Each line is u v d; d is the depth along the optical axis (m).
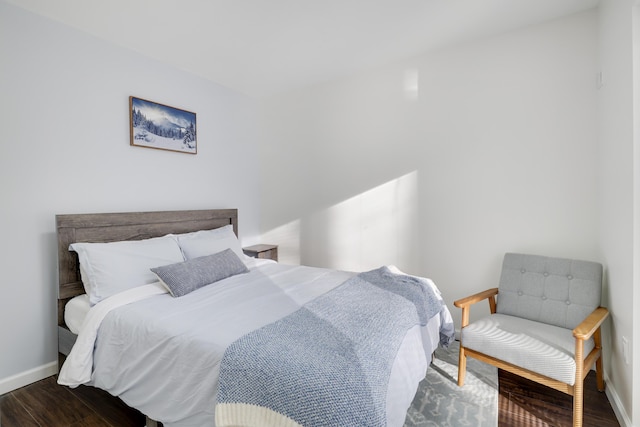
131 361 1.55
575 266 2.02
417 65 2.77
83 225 2.19
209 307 1.74
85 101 2.29
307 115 3.44
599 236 2.08
